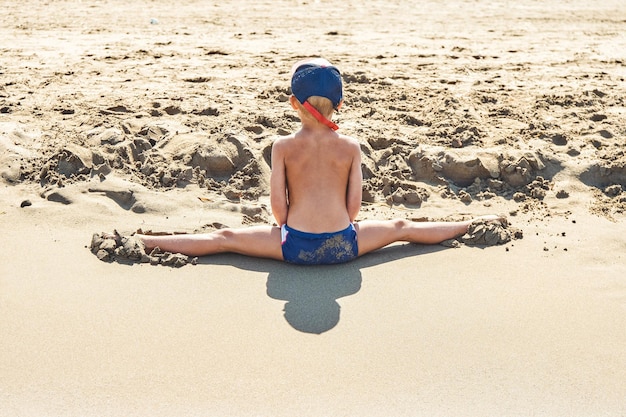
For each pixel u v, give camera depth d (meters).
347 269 4.07
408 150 5.67
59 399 2.92
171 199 4.86
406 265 4.12
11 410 2.85
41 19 12.30
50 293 3.71
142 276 3.91
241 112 6.43
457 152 5.54
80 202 4.74
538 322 3.54
